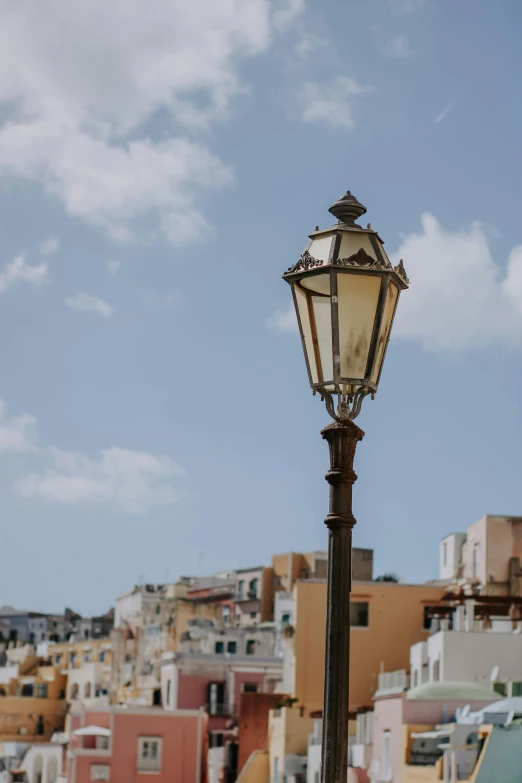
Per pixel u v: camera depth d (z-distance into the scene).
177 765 88.25
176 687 99.06
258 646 120.88
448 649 66.12
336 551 11.12
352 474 11.30
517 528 92.00
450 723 52.12
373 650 83.44
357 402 11.38
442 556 105.75
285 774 72.44
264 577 147.88
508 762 45.06
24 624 189.62
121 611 165.50
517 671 65.75
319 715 77.25
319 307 11.41
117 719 88.69
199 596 156.88
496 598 76.69
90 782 87.38
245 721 83.31
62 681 143.38
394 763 55.56
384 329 11.47
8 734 135.12
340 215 11.80
